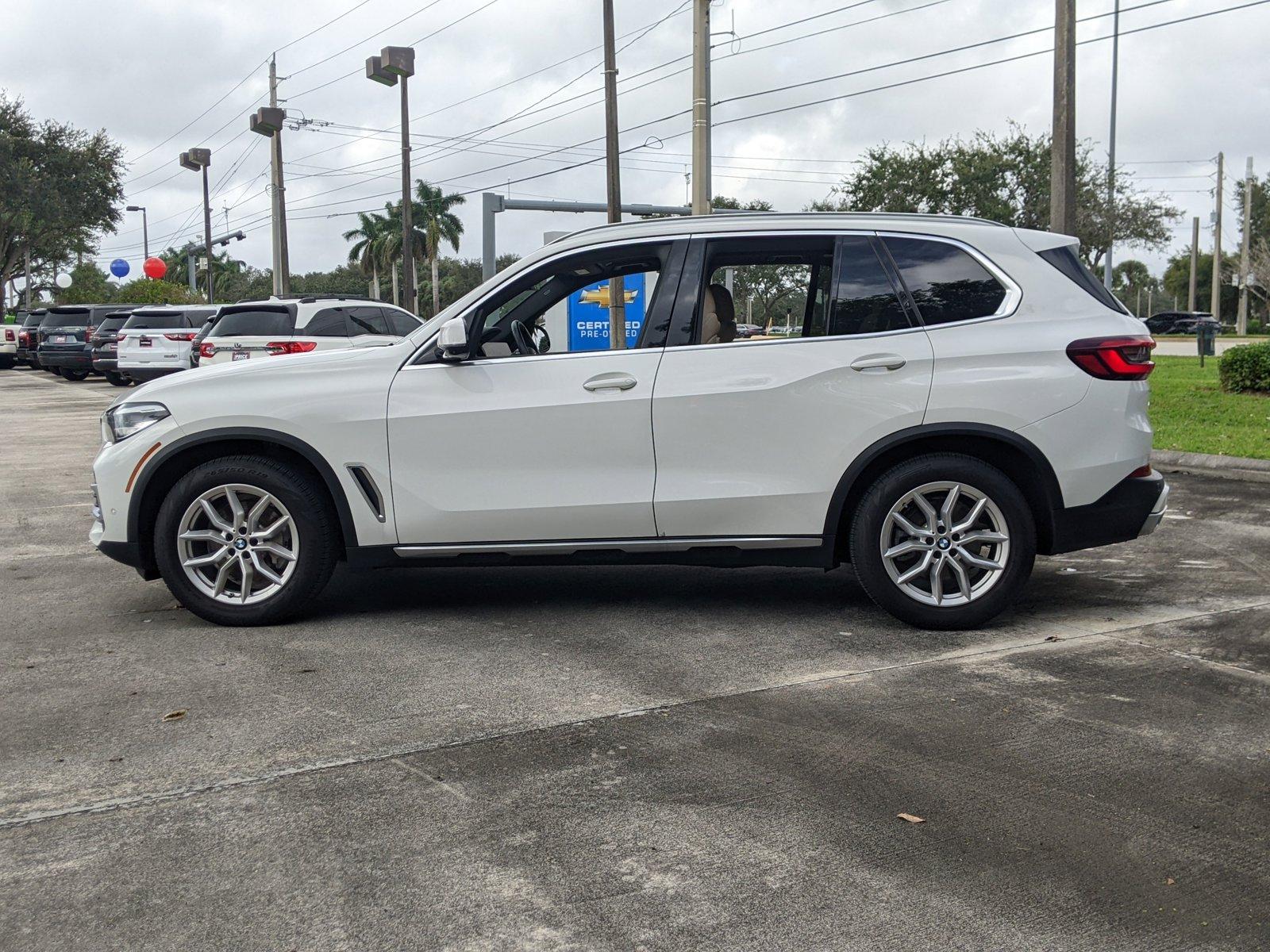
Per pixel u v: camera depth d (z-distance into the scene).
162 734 4.12
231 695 4.55
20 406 21.25
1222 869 3.07
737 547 5.37
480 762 3.85
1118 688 4.54
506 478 5.37
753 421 5.26
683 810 3.46
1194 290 66.06
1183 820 3.36
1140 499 5.30
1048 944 2.72
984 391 5.17
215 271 97.31
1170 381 19.94
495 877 3.06
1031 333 5.24
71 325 30.33
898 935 2.76
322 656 5.08
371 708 4.38
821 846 3.22
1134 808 3.45
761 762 3.82
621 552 5.43
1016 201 41.72
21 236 55.47
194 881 3.05
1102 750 3.89
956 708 4.32
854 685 4.61
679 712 4.30
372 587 6.41
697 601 6.02
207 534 5.52
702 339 5.37
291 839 3.29
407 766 3.81
